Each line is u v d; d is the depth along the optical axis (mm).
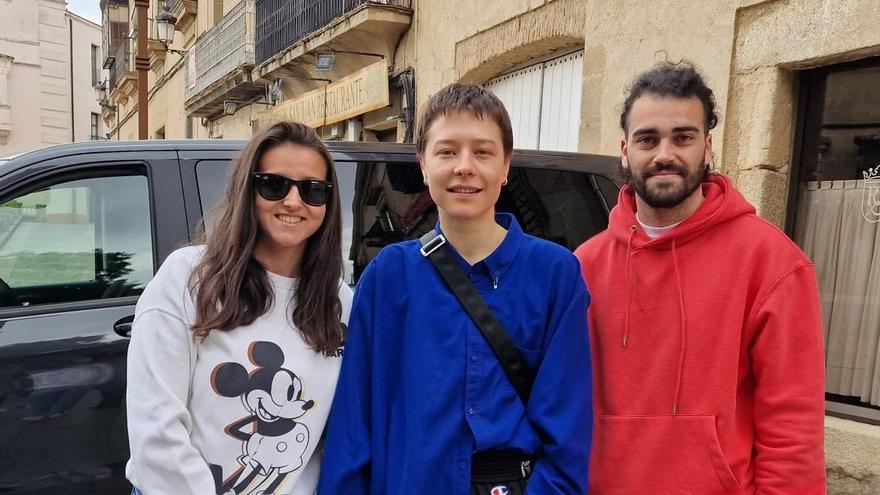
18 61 30391
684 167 1400
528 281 1342
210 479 1258
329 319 1474
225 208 1416
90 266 2176
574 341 1330
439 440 1256
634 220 1514
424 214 2531
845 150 3127
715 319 1370
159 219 2205
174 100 15836
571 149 5000
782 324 1307
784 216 3340
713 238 1424
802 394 1290
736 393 1377
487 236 1364
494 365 1295
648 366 1437
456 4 5895
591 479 1479
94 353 2029
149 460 1217
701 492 1349
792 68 3234
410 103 6598
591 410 1345
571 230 2643
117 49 21891
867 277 3014
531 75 5488
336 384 1444
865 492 2781
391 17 6488
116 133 26203
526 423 1299
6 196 2062
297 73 9062
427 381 1288
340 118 7691
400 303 1371
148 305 1323
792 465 1277
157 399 1247
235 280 1341
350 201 2414
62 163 2143
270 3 9211
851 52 2916
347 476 1324
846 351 3092
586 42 4445
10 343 1962
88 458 1997
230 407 1306
